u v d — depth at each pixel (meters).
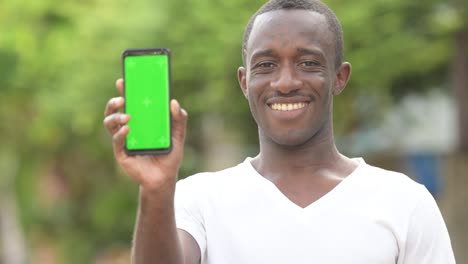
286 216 3.94
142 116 3.55
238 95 15.29
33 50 21.31
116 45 17.20
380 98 16.22
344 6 13.95
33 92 22.34
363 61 14.00
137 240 3.61
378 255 3.91
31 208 26.52
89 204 25.91
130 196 24.91
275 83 3.97
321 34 4.01
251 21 4.16
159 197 3.55
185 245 3.95
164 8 15.65
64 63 19.56
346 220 3.93
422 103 17.14
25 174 26.30
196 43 15.00
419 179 22.66
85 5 20.84
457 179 14.11
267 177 4.12
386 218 3.94
